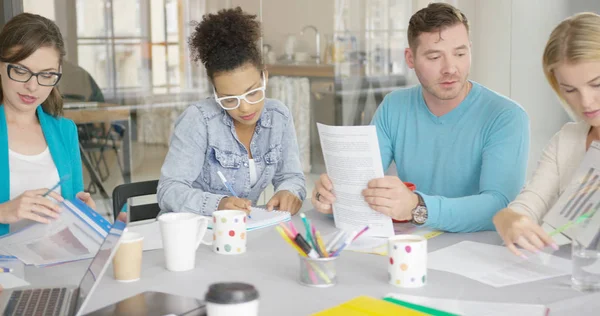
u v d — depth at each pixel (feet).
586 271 4.31
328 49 13.58
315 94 13.60
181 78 12.63
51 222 5.46
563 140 6.03
